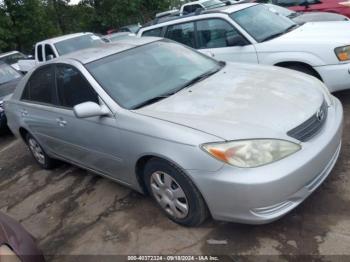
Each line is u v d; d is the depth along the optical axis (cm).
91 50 454
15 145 739
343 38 516
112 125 366
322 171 315
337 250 289
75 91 417
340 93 578
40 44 1192
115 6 3052
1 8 2402
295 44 539
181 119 325
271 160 286
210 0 1789
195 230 342
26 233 284
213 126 306
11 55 1529
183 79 405
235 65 446
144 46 448
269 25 612
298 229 317
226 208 300
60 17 3234
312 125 315
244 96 346
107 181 472
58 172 544
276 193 284
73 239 379
